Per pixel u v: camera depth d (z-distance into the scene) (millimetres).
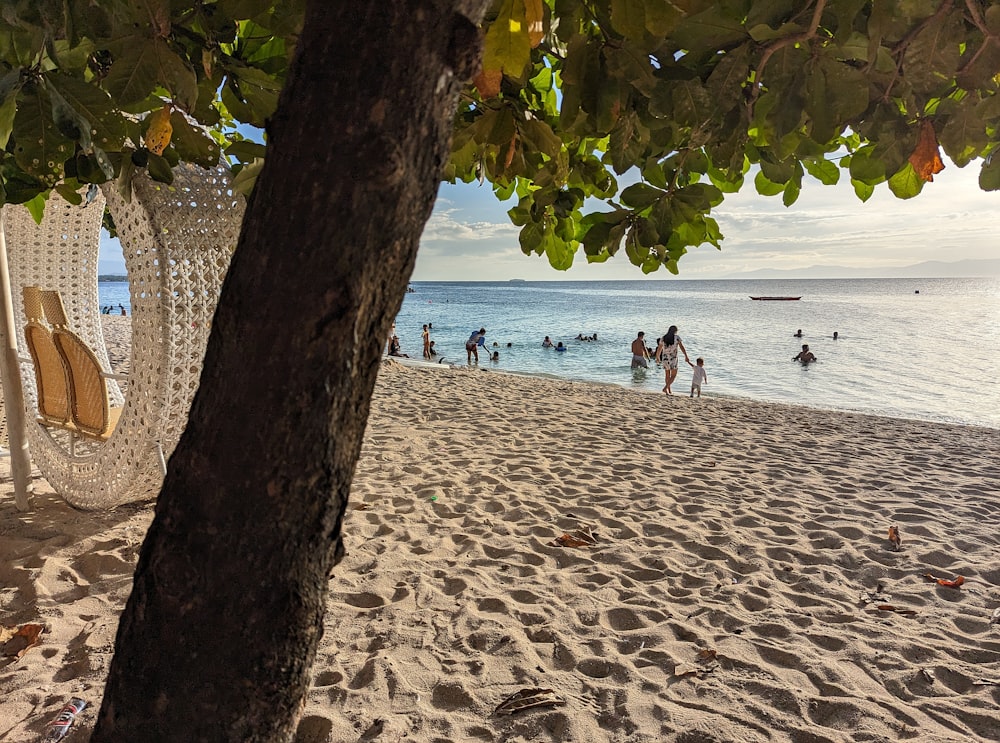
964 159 1479
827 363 23188
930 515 5203
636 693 2699
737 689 2744
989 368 21578
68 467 4352
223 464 838
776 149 1518
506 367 21859
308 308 781
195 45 1480
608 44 1246
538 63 1761
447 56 751
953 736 2469
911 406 14922
